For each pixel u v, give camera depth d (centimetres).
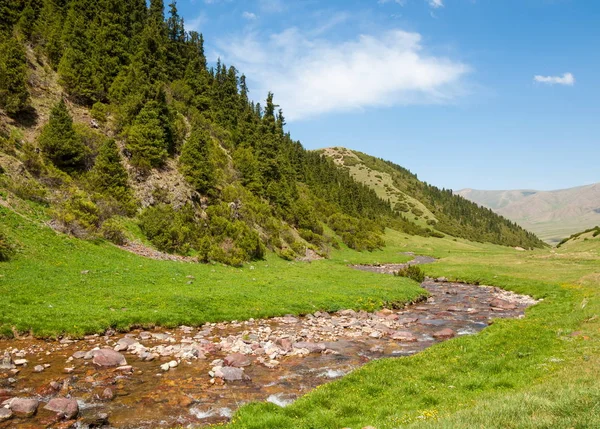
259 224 7481
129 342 2036
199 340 2241
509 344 1964
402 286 4672
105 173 5159
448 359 1786
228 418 1260
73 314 2247
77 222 4000
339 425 1124
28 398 1298
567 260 7556
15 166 4138
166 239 4906
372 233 13675
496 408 963
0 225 3219
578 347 1795
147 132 5969
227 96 11581
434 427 870
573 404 932
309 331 2633
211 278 4006
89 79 6419
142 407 1324
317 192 14750
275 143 11881
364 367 1712
